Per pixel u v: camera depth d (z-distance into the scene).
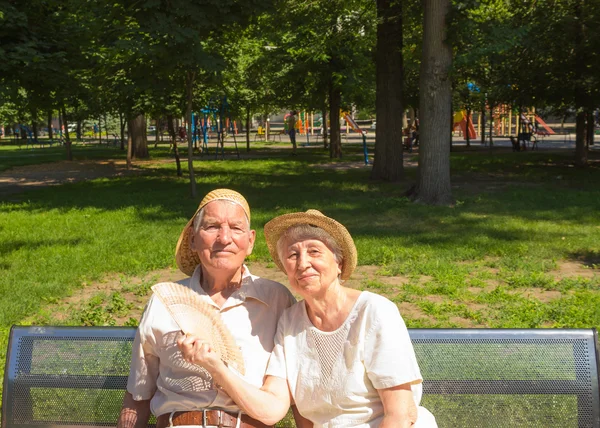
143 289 7.76
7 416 3.21
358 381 2.70
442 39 14.36
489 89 24.25
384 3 18.45
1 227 12.35
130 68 15.46
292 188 17.83
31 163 29.58
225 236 2.95
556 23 20.38
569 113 24.52
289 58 28.75
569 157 29.22
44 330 3.24
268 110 38.72
